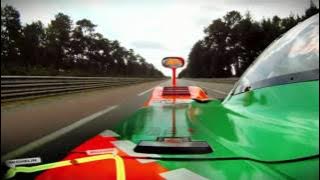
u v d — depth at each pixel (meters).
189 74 179.00
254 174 1.05
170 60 3.42
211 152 1.24
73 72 45.69
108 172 1.14
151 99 3.19
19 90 14.40
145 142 1.37
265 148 1.18
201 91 3.43
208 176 1.08
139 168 1.16
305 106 1.37
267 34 72.81
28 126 6.96
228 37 107.75
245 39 80.56
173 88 3.40
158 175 1.10
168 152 1.26
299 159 1.04
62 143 5.13
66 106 11.67
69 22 98.31
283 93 1.56
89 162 1.23
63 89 19.73
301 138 1.15
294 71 1.58
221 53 108.12
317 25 1.65
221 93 20.42
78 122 7.51
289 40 1.85
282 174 1.01
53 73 40.31
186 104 2.40
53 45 93.00
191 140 1.37
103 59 117.19
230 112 1.82
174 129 1.58
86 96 17.66
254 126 1.42
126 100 14.38
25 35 83.12
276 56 1.86
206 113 1.88
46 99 15.30
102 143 1.47
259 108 1.65
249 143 1.26
